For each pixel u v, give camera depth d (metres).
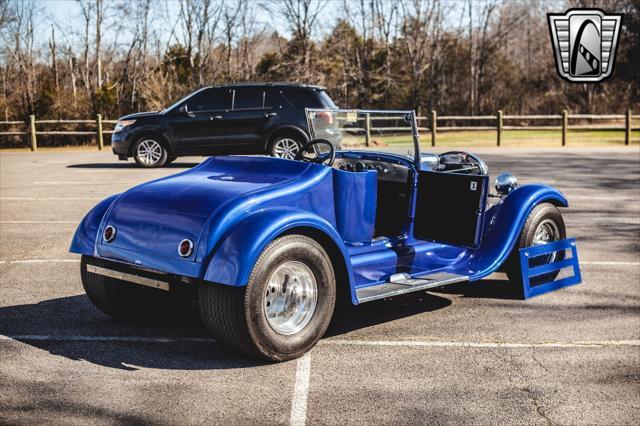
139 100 32.47
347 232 4.93
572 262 6.16
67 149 22.28
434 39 44.56
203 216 4.24
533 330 4.94
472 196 5.16
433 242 5.50
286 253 4.18
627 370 4.21
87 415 3.50
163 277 4.31
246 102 14.55
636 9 39.53
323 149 5.71
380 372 4.14
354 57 44.00
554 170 14.53
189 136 14.66
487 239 5.72
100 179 13.01
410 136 5.33
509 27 50.69
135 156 14.80
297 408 3.62
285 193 4.55
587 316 5.27
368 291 4.83
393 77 43.44
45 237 7.99
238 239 4.05
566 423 3.50
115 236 4.54
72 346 4.51
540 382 4.01
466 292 5.96
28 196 11.00
